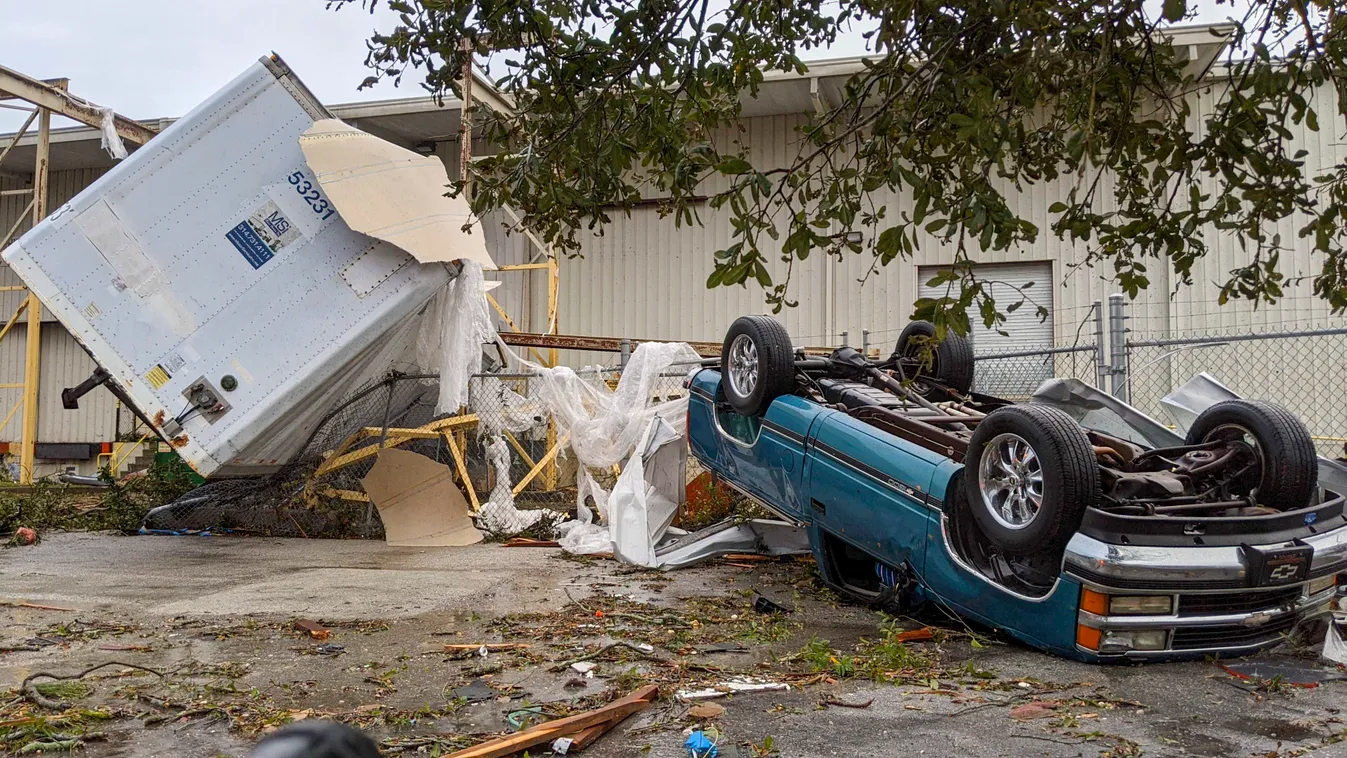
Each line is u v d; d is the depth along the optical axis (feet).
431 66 12.71
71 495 50.75
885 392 22.62
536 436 38.73
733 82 12.78
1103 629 15.11
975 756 11.46
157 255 28.27
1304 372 46.55
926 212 9.68
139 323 28.07
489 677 15.15
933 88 10.51
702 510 32.22
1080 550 15.24
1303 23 9.60
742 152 11.29
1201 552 15.29
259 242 28.96
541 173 11.82
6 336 70.74
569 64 11.66
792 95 52.80
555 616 19.74
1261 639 16.19
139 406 28.12
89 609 20.90
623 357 35.01
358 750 2.59
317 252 29.43
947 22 10.59
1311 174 45.44
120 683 15.01
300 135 29.48
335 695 14.26
